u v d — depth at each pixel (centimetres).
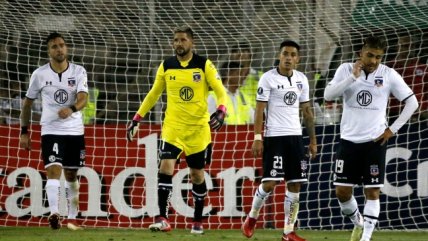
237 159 3878
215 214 3872
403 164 3781
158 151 3903
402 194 3778
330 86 2798
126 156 3912
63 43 3506
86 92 3534
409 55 3916
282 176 3094
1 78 4084
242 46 4169
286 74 3108
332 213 3816
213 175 3881
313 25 4066
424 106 3816
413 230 3762
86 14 4103
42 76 3519
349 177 2867
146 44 4156
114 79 4306
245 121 4166
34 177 3909
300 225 3838
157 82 3522
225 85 4181
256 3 4106
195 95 3494
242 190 3875
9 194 3906
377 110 2811
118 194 3900
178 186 3875
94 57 4141
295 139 3100
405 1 3894
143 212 3894
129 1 4097
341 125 2870
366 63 2758
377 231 3734
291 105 3102
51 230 3634
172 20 4116
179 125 3506
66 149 3569
